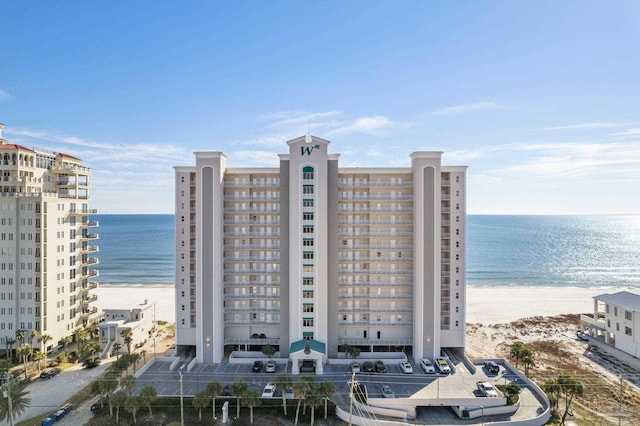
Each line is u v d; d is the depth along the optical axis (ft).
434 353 206.80
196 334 209.36
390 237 217.77
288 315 212.64
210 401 163.84
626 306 231.91
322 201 208.95
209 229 208.74
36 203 219.20
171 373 194.49
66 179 251.80
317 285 208.64
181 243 214.90
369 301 218.38
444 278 213.66
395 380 184.85
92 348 216.74
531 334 288.92
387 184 217.77
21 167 227.20
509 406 163.53
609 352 244.01
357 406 160.97
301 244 209.36
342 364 203.62
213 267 208.13
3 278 217.77
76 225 248.11
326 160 209.67
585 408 170.09
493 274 543.39
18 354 197.67
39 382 189.16
